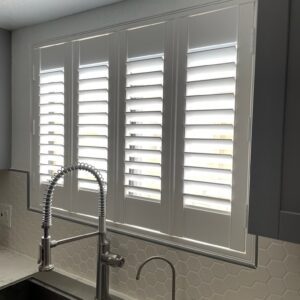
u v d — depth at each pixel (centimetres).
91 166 140
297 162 80
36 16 162
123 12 143
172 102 130
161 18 132
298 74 79
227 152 119
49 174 173
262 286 112
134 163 141
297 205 80
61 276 162
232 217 117
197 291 126
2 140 188
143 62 137
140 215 140
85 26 156
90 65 155
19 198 189
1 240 202
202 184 124
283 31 80
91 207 157
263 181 84
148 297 139
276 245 109
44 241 125
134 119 142
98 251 140
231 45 116
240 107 115
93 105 155
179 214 129
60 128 169
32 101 180
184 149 128
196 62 125
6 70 188
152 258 123
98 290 139
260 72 84
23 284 157
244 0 112
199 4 122
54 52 169
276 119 82
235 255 117
